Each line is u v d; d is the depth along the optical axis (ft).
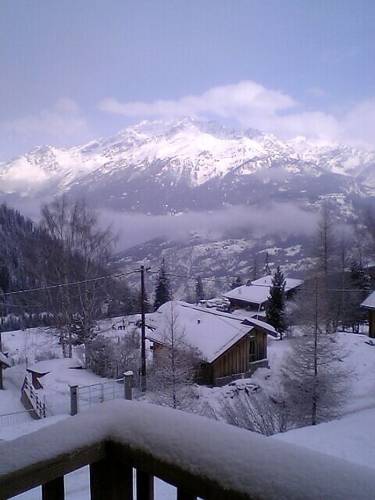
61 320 74.33
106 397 46.62
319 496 2.95
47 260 71.41
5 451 3.87
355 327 104.12
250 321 70.44
